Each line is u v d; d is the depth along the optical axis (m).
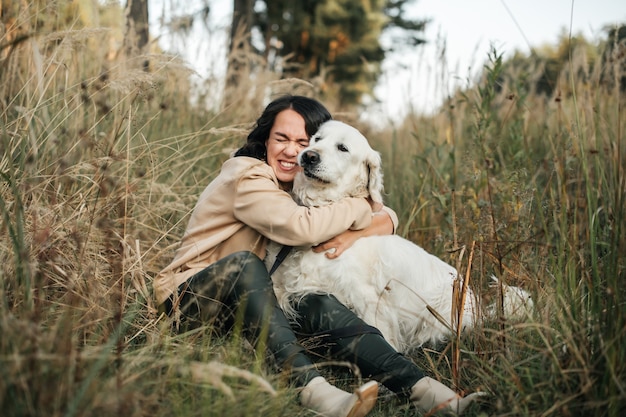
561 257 2.50
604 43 3.57
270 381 2.19
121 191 2.89
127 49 4.43
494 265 2.78
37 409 1.55
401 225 4.32
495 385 2.23
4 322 1.70
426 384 2.20
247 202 2.71
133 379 1.79
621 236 2.31
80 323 2.26
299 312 2.79
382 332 2.81
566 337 2.14
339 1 18.97
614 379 1.87
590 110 3.65
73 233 2.43
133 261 2.84
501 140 4.22
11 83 3.22
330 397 2.08
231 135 4.54
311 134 3.26
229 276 2.47
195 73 3.27
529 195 3.01
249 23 8.45
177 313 2.43
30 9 3.43
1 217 2.51
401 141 6.03
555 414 1.99
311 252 2.87
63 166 2.69
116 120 3.43
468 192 3.62
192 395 1.91
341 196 3.09
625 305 2.15
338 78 19.19
